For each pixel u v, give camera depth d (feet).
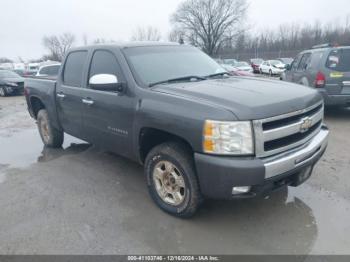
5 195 13.50
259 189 9.45
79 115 15.24
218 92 10.58
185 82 12.37
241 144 9.14
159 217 11.37
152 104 10.96
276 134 9.64
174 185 11.10
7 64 136.15
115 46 13.62
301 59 28.40
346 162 15.67
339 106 25.70
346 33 176.96
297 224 10.72
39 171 16.08
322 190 12.94
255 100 9.82
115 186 13.96
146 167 11.86
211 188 9.60
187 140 9.85
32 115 20.95
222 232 10.43
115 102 12.59
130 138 12.26
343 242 9.73
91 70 14.51
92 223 11.15
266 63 92.58
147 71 12.56
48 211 12.04
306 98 11.00
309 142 11.06
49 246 10.00
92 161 17.17
